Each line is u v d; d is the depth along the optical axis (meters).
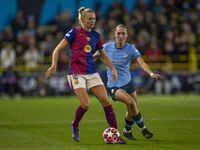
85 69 19.70
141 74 63.75
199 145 19.27
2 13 79.38
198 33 76.00
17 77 63.06
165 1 82.69
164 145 19.31
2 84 62.88
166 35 71.75
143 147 18.66
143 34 69.94
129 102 20.81
